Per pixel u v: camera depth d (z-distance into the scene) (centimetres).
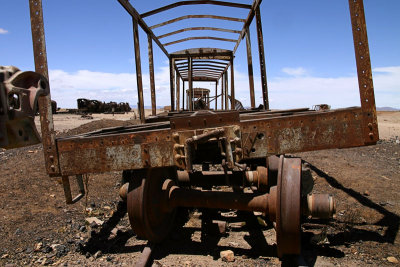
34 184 559
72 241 338
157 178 325
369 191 506
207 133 261
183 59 1092
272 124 267
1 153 875
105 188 555
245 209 299
